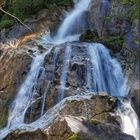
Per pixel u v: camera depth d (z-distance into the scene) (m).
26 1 15.64
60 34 14.92
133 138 7.71
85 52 11.62
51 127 7.89
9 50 12.73
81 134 7.40
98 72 11.30
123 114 8.97
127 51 11.30
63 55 11.52
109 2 13.07
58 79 10.90
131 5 12.06
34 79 11.24
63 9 15.59
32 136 8.05
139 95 9.84
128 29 11.85
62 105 9.05
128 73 10.76
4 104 11.42
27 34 14.25
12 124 10.74
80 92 10.38
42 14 15.29
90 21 13.88
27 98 11.05
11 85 11.66
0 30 14.85
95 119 8.30
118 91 10.76
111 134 7.64
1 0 13.13
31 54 12.02
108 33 12.66
